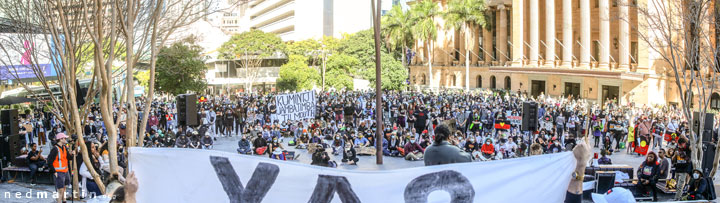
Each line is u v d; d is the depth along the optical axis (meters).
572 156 5.88
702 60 21.86
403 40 75.00
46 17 12.77
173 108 46.66
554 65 59.38
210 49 100.94
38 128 32.16
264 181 5.84
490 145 24.69
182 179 5.92
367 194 5.75
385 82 75.62
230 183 5.86
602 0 51.00
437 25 84.50
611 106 43.47
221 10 16.56
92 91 15.98
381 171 5.75
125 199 5.79
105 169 15.30
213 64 104.56
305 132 30.84
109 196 8.01
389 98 51.44
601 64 52.28
